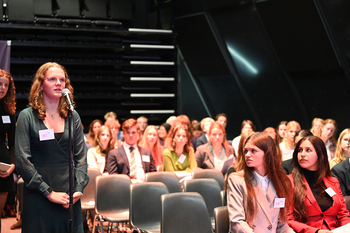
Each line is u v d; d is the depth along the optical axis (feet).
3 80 10.62
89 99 25.66
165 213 9.33
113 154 15.30
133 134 15.42
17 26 23.08
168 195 9.50
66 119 8.29
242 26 23.25
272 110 24.90
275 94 24.22
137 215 11.54
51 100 8.18
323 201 9.86
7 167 10.23
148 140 17.71
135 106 26.58
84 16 24.68
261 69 24.03
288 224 9.48
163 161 16.52
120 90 26.17
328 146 17.03
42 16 23.95
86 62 25.05
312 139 9.96
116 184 13.47
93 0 24.91
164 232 9.25
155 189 11.90
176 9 26.27
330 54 20.31
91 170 14.93
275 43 22.18
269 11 21.15
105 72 25.73
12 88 11.06
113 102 26.13
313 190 9.98
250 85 25.27
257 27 22.54
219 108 28.37
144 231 11.20
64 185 8.00
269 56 23.08
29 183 7.61
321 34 20.01
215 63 26.21
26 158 7.66
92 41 24.99
